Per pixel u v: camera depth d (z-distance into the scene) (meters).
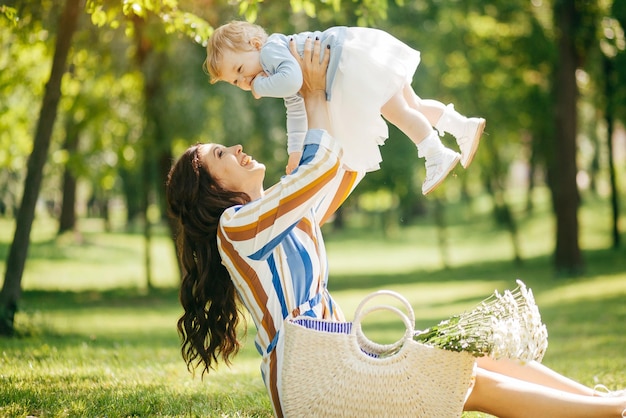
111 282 23.91
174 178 3.47
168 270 27.38
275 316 3.22
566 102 20.41
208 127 17.56
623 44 20.30
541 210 39.38
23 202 10.25
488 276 23.81
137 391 5.02
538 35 22.33
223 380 5.94
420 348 3.02
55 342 9.23
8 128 18.09
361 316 3.06
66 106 16.56
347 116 3.66
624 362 6.93
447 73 22.83
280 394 3.09
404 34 20.98
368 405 3.01
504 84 24.02
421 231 42.78
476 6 21.80
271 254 3.25
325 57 3.50
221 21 13.23
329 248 38.53
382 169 22.28
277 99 18.44
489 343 3.00
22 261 10.25
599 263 22.95
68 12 9.88
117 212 59.12
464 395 3.04
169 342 10.47
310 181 3.20
